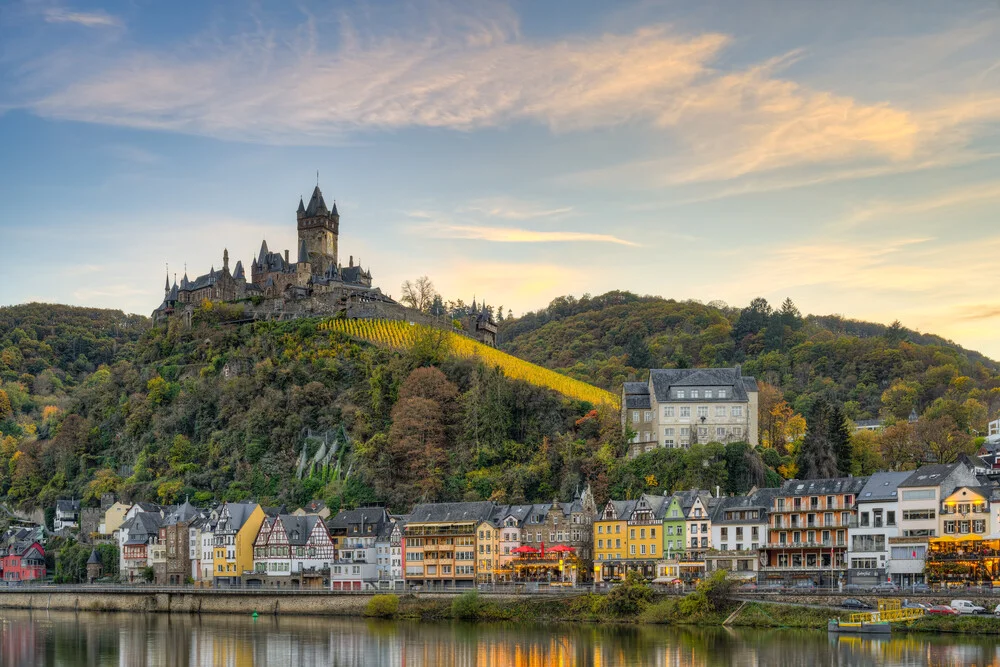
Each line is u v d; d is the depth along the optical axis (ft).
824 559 611.88
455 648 512.63
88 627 640.99
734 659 456.86
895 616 514.68
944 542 567.59
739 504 647.15
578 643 515.09
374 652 508.53
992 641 476.95
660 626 562.25
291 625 627.05
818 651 466.70
